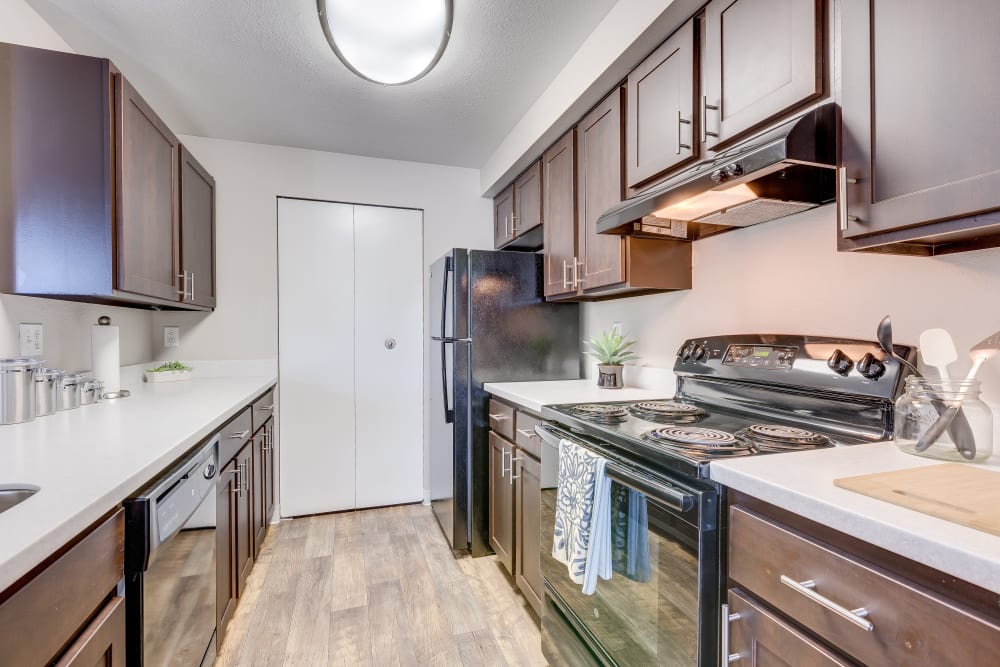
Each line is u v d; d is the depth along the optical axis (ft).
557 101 7.02
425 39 5.83
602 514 4.01
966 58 2.54
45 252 4.91
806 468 2.93
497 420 7.64
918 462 3.06
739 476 2.89
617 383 7.27
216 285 9.33
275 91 7.41
